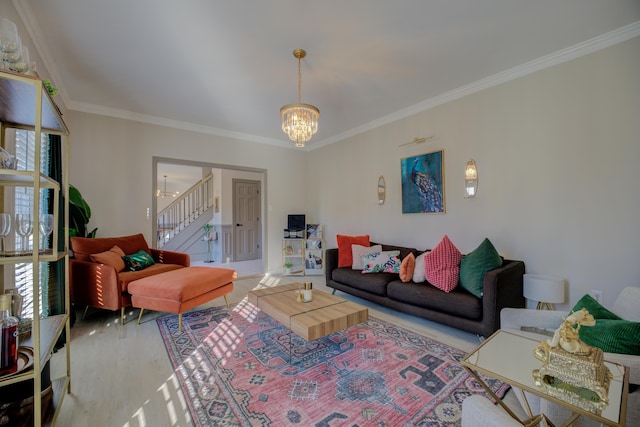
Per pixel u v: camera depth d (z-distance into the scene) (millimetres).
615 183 2316
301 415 1551
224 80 3012
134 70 2799
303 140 2773
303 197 5754
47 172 2520
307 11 2006
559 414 1209
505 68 2838
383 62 2691
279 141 5391
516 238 2865
